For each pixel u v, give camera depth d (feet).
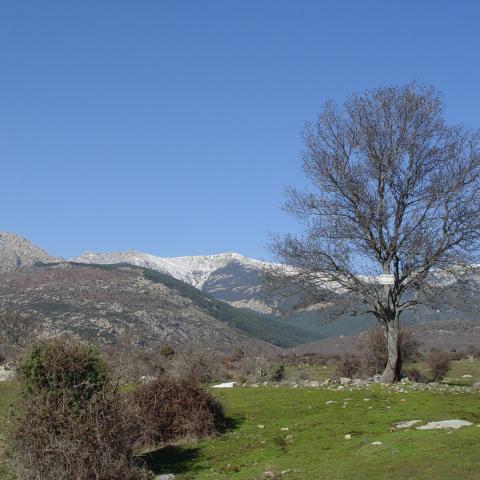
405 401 67.10
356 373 110.93
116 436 43.39
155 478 45.39
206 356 112.57
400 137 90.99
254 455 50.78
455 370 154.10
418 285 89.61
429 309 90.53
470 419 56.03
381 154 91.09
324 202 94.27
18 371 44.93
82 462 41.16
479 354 199.82
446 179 88.79
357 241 92.79
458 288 88.63
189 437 57.47
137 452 50.88
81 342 47.91
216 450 53.47
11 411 43.78
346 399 70.33
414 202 90.84
